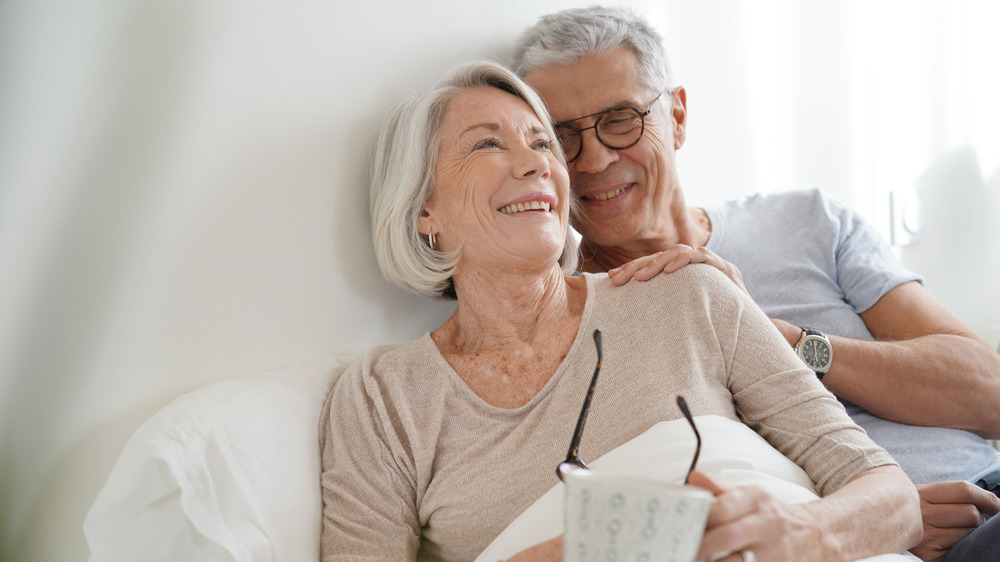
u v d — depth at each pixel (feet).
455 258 4.84
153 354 4.23
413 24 5.73
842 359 5.46
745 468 3.63
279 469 4.12
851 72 9.32
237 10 4.58
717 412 4.15
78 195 3.95
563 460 4.24
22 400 3.89
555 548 3.26
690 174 7.88
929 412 5.48
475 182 4.68
